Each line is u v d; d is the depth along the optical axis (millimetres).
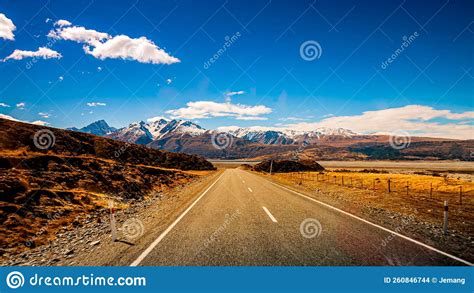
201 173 59125
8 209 11320
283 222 9750
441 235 8148
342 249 6707
